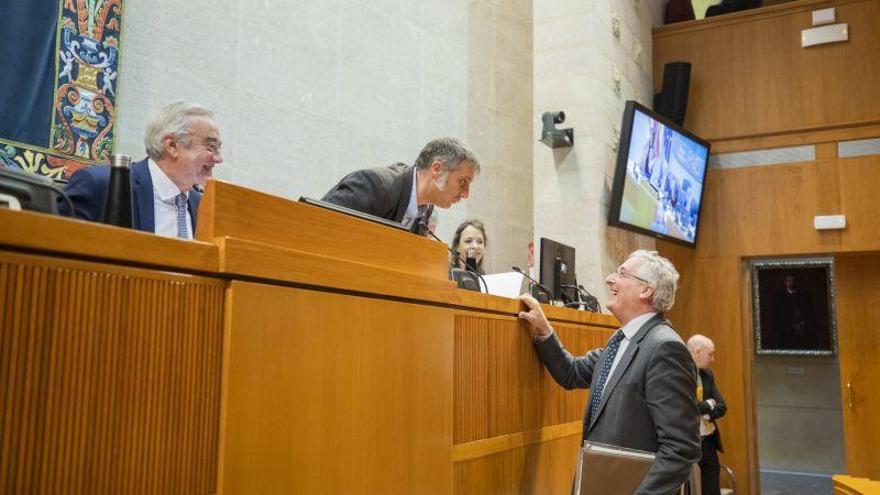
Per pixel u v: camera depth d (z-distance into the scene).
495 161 6.57
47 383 1.00
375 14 5.32
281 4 4.57
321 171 4.79
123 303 1.11
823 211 6.95
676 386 2.43
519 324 2.61
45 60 3.27
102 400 1.07
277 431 1.36
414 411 1.79
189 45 4.01
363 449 1.58
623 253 6.39
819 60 7.09
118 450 1.09
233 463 1.26
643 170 6.16
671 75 7.28
